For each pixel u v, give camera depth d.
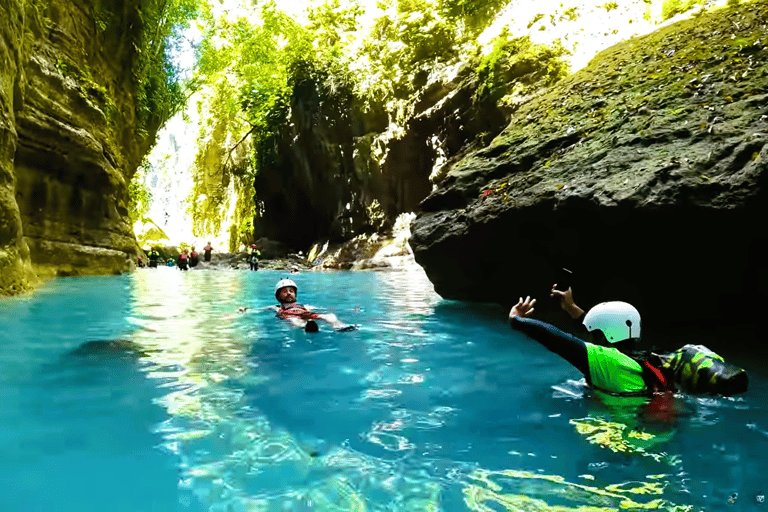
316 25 31.48
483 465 2.52
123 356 4.82
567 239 6.23
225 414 3.25
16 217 9.12
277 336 5.94
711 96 6.30
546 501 2.16
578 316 4.02
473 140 19.25
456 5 24.86
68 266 13.88
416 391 3.78
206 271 22.62
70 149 13.24
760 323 5.01
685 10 12.23
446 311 8.16
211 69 30.06
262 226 34.78
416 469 2.48
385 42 28.58
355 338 5.85
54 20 13.92
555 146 7.57
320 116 28.73
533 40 17.11
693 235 4.99
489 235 7.28
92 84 15.03
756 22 8.08
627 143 6.29
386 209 26.89
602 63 10.17
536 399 3.58
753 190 4.55
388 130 26.28
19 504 2.12
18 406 3.35
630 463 2.53
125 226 18.45
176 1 22.30
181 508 2.11
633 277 5.74
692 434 2.88
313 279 16.53
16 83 10.24
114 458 2.58
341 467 2.50
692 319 5.48
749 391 3.65
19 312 7.36
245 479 2.37
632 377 3.61
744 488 2.24
